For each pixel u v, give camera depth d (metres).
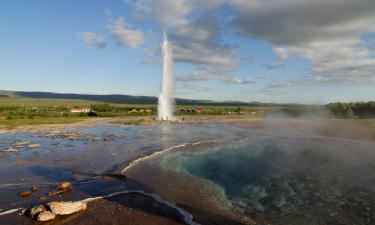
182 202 18.53
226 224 15.59
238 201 19.06
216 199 19.27
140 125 71.62
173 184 22.17
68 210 16.44
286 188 21.97
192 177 24.22
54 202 16.86
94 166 27.55
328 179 24.34
